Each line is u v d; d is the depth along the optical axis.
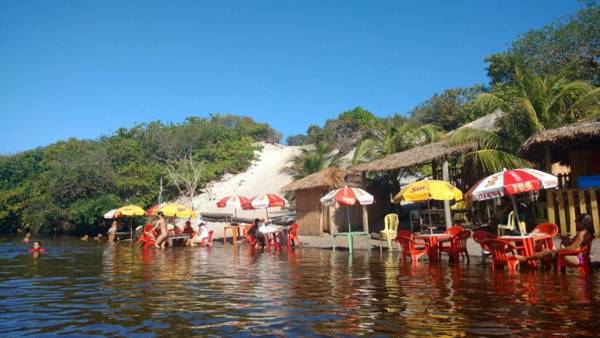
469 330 5.08
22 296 7.72
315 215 22.97
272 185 39.06
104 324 5.68
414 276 9.41
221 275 10.23
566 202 13.09
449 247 11.79
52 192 34.69
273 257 14.70
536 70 28.72
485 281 8.45
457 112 42.66
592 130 13.05
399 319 5.65
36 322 5.83
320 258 13.99
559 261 9.20
